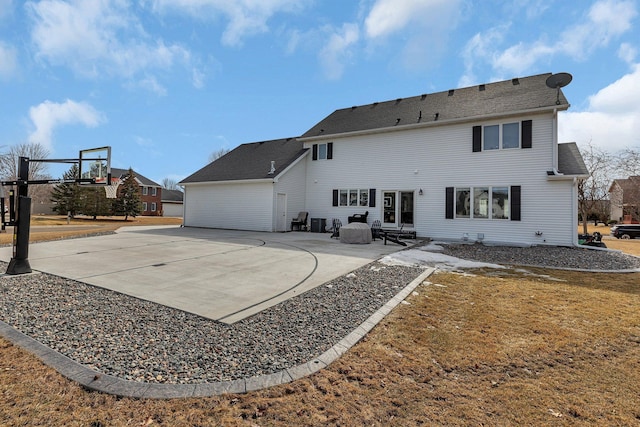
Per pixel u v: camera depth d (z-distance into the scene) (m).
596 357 3.18
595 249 10.91
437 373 2.83
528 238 12.21
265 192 16.72
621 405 2.41
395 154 15.29
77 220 29.97
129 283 5.68
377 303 4.75
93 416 2.12
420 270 7.13
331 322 3.96
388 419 2.20
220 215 18.56
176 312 4.22
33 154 34.66
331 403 2.35
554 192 11.85
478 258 9.18
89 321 3.83
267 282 5.91
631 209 24.50
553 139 11.84
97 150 7.83
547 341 3.51
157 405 2.25
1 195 6.88
